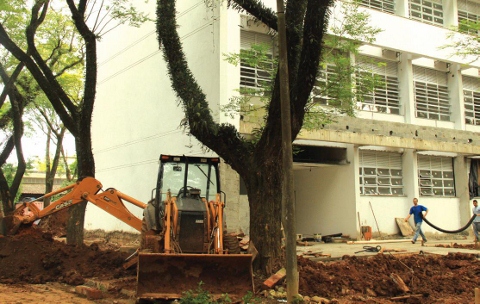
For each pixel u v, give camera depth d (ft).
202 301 25.40
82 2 47.57
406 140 70.23
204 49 59.36
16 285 35.55
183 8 64.54
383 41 72.18
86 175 47.55
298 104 32.86
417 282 33.01
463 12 85.10
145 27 73.00
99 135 86.33
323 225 71.56
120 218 40.40
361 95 50.44
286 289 28.73
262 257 32.81
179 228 29.71
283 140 28.04
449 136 76.38
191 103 33.27
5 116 60.23
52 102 49.29
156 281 27.73
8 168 105.19
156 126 68.49
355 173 67.10
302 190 76.43
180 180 34.78
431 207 75.46
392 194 72.28
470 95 83.41
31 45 48.44
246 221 56.03
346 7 53.98
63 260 40.34
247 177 34.14
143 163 71.26
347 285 31.65
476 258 43.14
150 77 71.00
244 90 51.34
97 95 88.28
